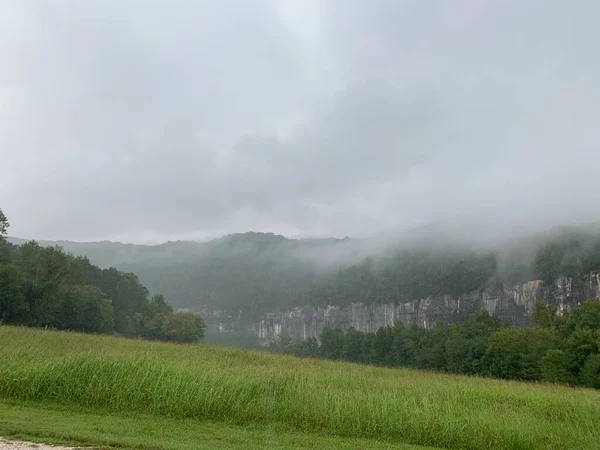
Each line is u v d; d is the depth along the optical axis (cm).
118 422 1196
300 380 1798
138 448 938
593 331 5497
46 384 1381
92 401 1358
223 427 1268
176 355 2955
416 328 11450
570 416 1573
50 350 2281
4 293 6256
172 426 1220
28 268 7488
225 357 3325
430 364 8500
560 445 1297
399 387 1997
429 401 1571
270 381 1625
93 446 920
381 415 1359
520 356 6312
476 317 9238
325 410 1384
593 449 1279
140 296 13650
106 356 1753
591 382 4891
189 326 12162
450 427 1304
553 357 5381
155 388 1395
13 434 948
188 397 1373
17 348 2128
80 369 1439
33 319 6988
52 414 1212
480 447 1270
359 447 1188
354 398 1508
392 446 1228
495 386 2416
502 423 1363
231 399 1398
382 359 10744
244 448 1059
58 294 7744
